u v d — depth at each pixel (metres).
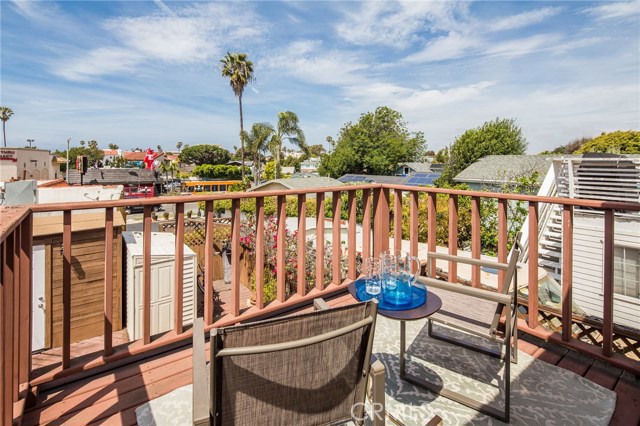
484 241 9.00
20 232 1.52
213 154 58.16
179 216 2.05
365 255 3.09
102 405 1.67
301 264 2.68
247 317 2.37
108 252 1.83
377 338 2.38
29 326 1.65
